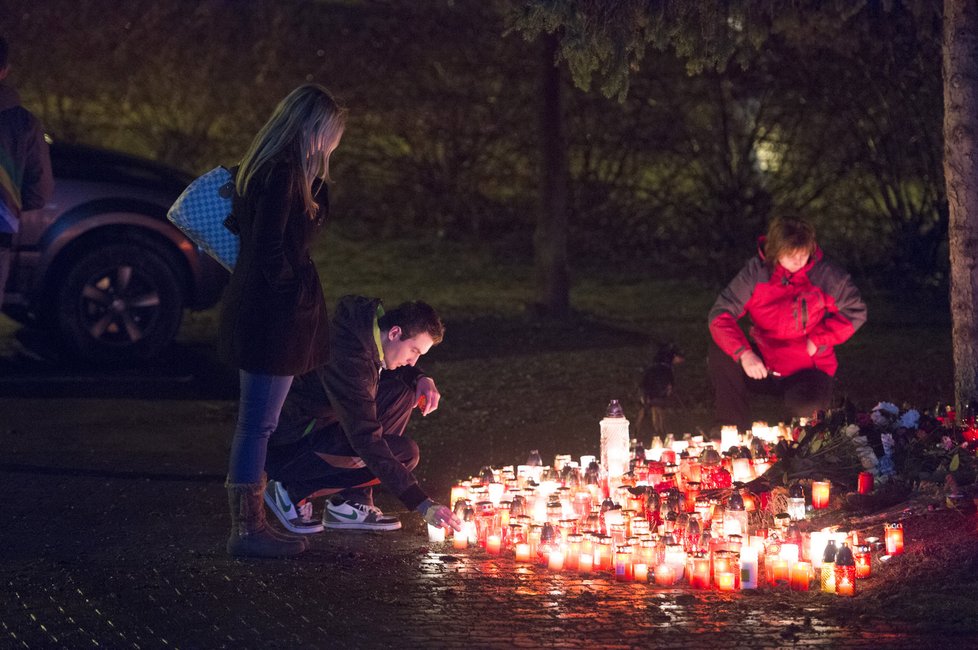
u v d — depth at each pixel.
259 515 6.38
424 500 6.47
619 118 17.31
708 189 16.98
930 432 7.45
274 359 6.00
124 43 19.23
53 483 8.06
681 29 8.21
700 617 5.41
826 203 16.70
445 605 5.59
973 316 7.77
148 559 6.36
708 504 6.64
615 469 7.63
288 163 5.89
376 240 18.72
